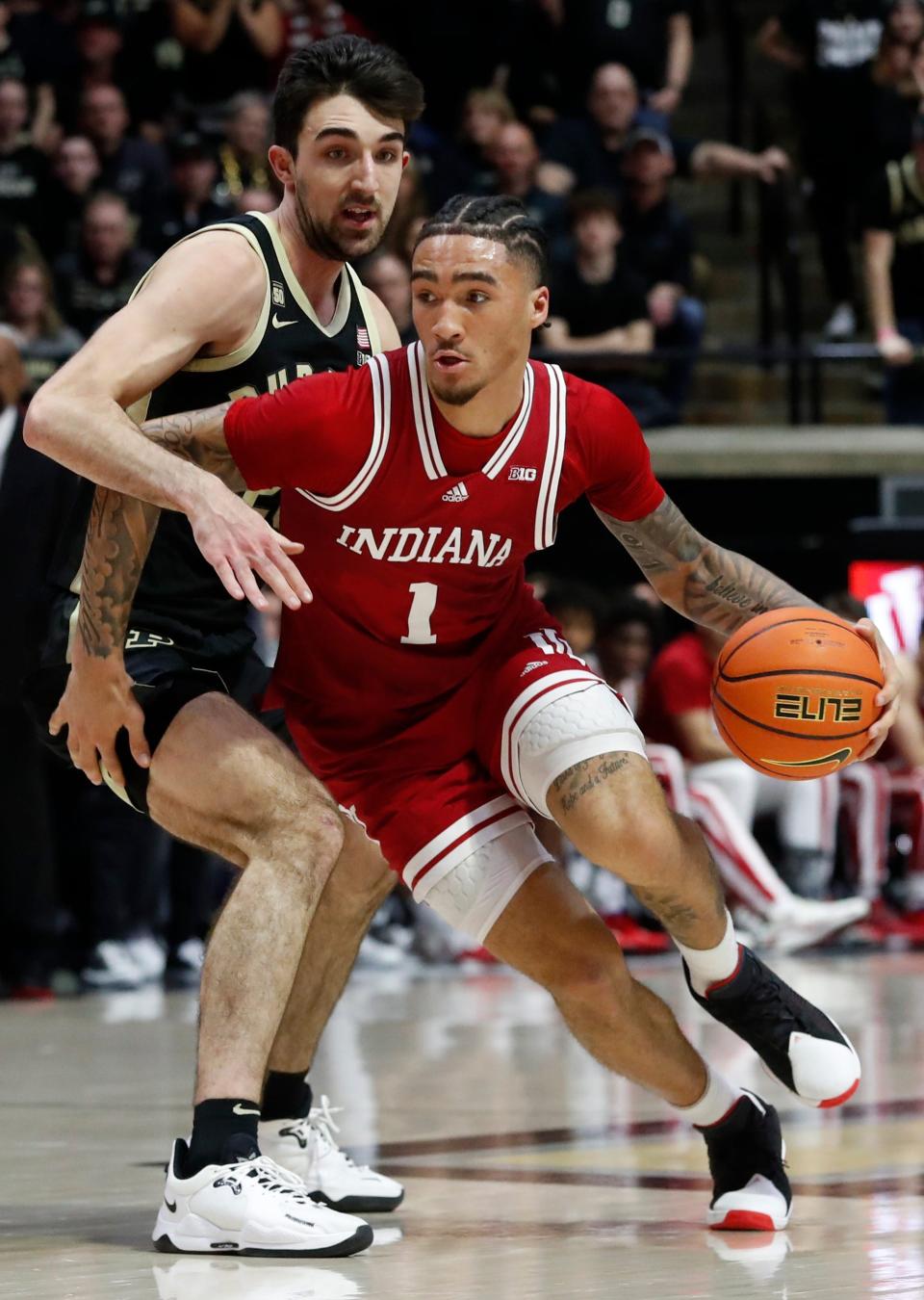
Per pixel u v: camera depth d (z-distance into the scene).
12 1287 7.70
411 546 8.66
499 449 8.56
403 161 9.48
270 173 28.44
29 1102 13.59
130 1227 9.15
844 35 32.47
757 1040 9.08
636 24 32.88
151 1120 12.75
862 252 33.03
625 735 8.76
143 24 30.58
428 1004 19.56
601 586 25.97
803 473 26.62
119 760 9.16
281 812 8.78
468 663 9.12
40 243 28.30
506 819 9.02
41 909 21.12
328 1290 7.55
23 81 30.12
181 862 22.53
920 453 26.58
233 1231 8.34
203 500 8.20
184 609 9.71
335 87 9.19
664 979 21.33
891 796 25.73
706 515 26.78
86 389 8.57
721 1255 8.27
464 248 8.23
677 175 32.03
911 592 26.31
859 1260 8.11
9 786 20.97
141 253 26.83
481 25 32.91
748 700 8.91
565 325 28.12
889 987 20.41
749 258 36.44
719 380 33.84
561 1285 7.64
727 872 23.77
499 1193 9.95
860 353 28.05
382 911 24.14
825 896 24.97
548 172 30.91
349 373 8.59
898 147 32.16
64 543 9.86
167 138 30.19
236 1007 8.60
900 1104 12.94
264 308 9.27
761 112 34.09
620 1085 14.01
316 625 9.08
